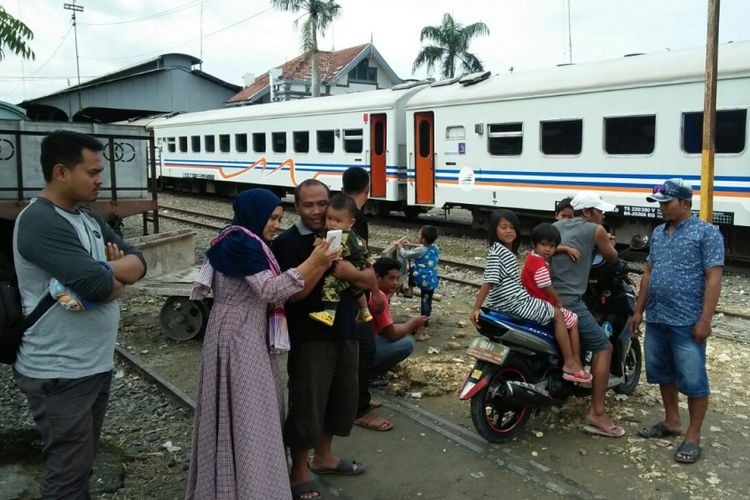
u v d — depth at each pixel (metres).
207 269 3.21
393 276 4.80
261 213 3.14
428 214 19.16
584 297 4.80
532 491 3.68
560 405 4.58
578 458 4.08
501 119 13.28
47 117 34.34
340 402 3.63
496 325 4.19
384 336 4.78
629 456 4.09
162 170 26.77
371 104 16.52
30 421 4.65
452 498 3.62
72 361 2.77
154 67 39.47
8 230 9.45
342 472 3.85
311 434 3.46
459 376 5.43
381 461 4.04
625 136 11.38
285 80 28.69
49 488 2.81
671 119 10.70
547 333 4.32
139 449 4.23
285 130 19.55
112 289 2.74
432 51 28.73
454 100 14.18
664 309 4.04
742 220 10.10
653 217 11.11
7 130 9.09
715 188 10.35
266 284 3.02
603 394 4.39
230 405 3.06
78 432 2.79
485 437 4.20
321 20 24.91
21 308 2.78
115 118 35.84
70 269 2.63
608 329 4.66
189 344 6.42
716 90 9.77
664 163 10.86
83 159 2.75
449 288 9.09
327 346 3.43
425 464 4.00
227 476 3.01
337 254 3.19
